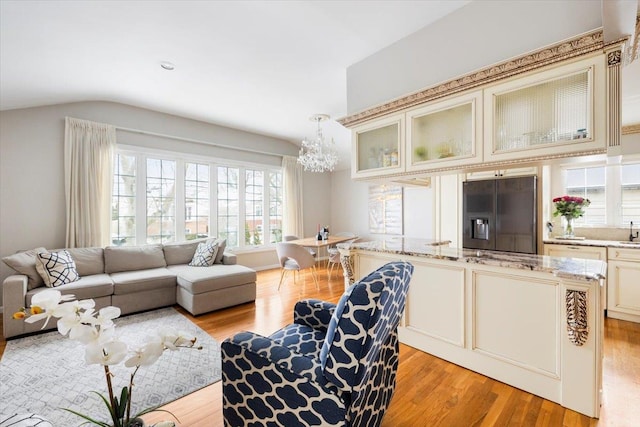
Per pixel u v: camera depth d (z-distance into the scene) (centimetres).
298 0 191
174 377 201
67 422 160
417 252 229
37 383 193
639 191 340
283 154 589
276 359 119
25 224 334
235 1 191
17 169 330
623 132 346
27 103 321
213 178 495
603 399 170
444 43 215
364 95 269
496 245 335
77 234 356
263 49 250
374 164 261
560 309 163
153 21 208
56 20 198
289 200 592
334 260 493
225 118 450
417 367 208
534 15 178
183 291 333
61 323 81
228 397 132
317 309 176
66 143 351
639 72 227
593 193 366
